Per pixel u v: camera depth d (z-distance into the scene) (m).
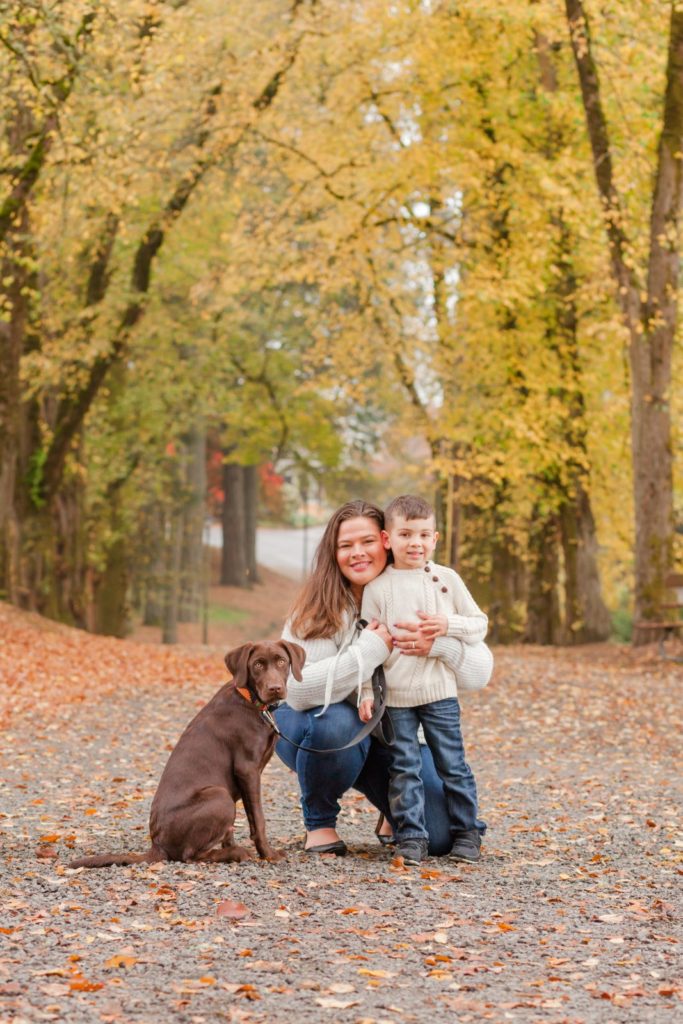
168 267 25.98
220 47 20.33
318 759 6.19
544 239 20.39
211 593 48.34
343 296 27.08
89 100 18.00
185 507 38.25
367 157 22.53
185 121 21.08
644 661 17.12
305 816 6.43
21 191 18.12
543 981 4.18
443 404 23.19
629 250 18.08
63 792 8.34
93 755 10.03
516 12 17.83
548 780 9.09
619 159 19.05
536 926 4.93
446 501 26.23
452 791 6.28
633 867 6.20
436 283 23.03
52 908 5.02
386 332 24.38
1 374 20.23
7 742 10.55
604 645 22.12
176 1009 3.80
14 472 21.11
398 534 6.24
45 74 16.98
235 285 23.00
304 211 23.20
